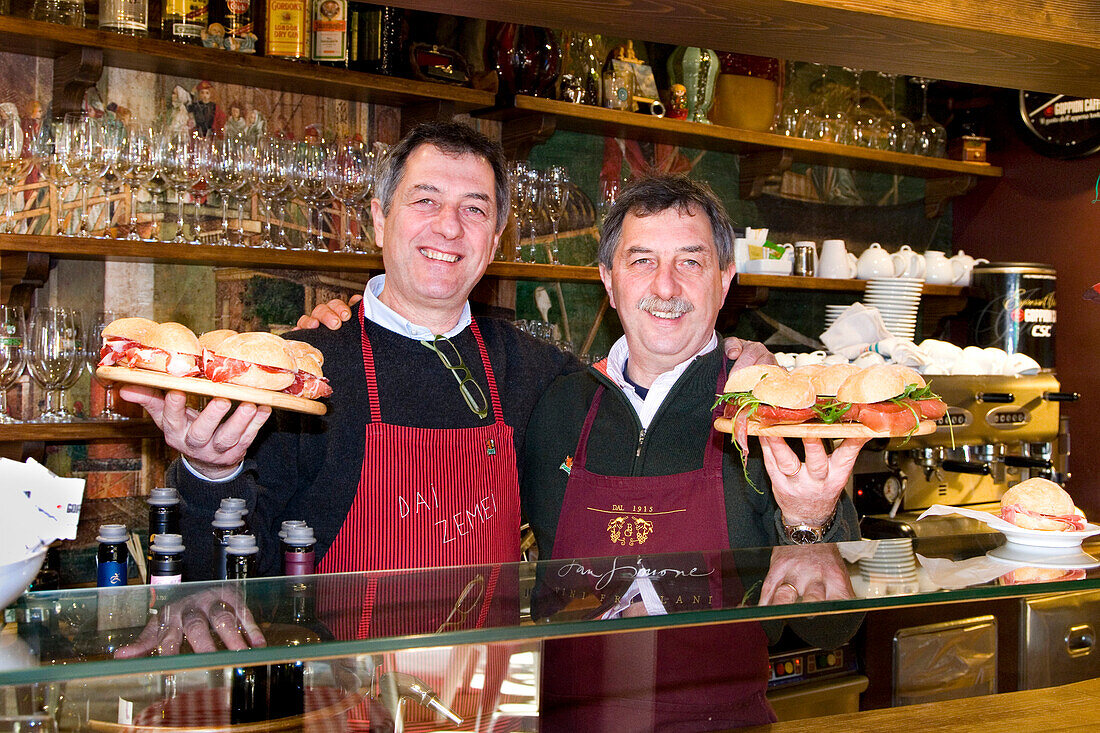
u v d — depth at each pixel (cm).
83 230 241
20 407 246
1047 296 355
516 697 119
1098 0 140
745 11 127
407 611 106
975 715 135
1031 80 161
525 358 217
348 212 285
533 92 290
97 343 245
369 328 201
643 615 107
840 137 358
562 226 324
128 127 252
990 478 333
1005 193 397
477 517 193
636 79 316
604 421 201
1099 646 154
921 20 129
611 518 192
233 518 166
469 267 197
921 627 141
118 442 261
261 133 271
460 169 195
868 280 355
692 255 195
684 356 199
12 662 89
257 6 265
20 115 238
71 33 220
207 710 108
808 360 323
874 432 145
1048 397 333
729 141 332
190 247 238
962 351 338
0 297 233
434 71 276
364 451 190
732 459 191
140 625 100
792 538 164
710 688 128
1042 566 129
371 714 112
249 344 143
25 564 101
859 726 129
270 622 101
